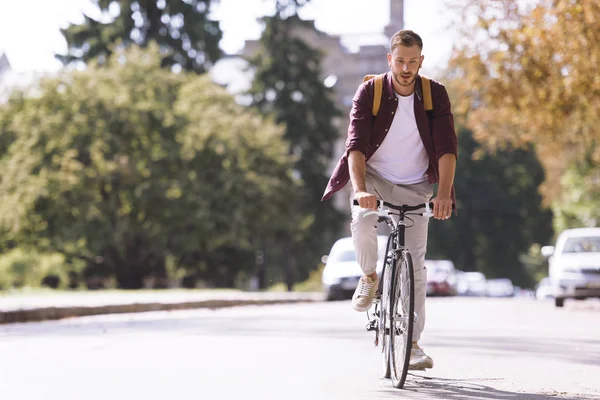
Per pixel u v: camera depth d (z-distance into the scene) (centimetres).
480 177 7000
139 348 1077
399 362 754
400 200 780
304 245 6162
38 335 1265
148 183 4319
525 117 2566
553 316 1941
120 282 4747
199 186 4456
